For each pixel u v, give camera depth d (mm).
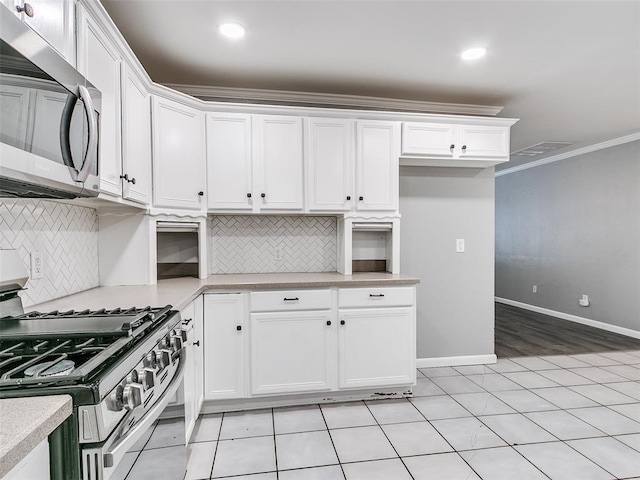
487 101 3266
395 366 2605
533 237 5750
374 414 2412
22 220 1594
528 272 5867
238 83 2861
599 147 4660
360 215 2855
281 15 1993
